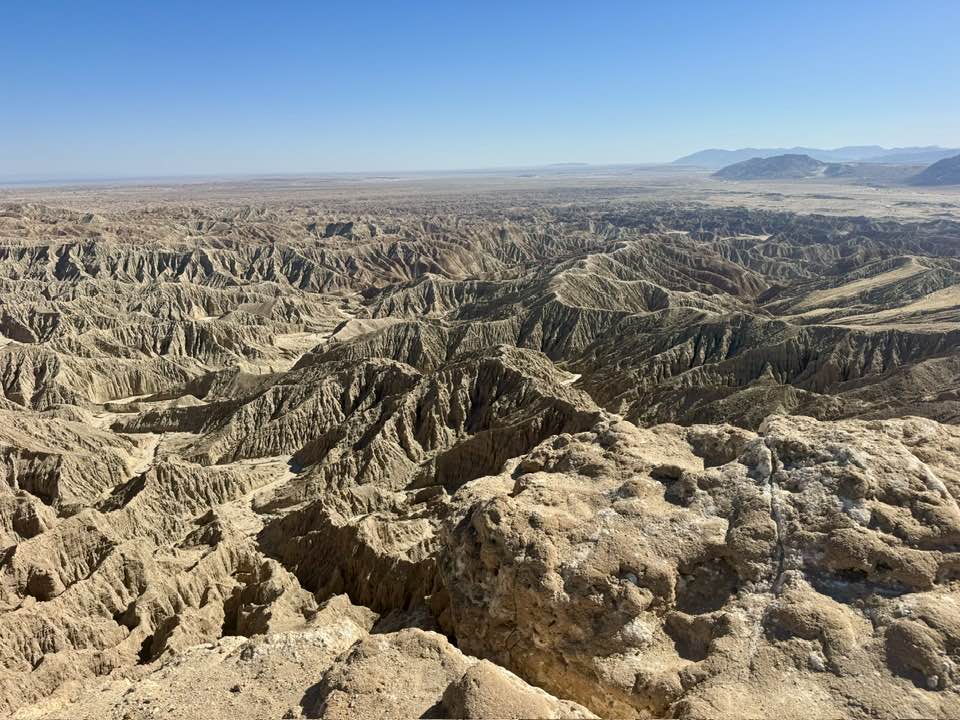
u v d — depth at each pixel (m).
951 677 20.08
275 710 21.78
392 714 19.84
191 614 36.69
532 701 18.67
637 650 23.38
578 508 29.20
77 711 23.58
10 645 33.88
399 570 38.50
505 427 64.19
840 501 26.73
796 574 24.45
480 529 28.41
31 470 62.41
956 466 28.77
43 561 42.84
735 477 29.67
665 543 26.53
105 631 36.53
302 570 45.53
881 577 23.83
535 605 25.23
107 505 59.03
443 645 22.97
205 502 62.03
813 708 19.45
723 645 22.20
